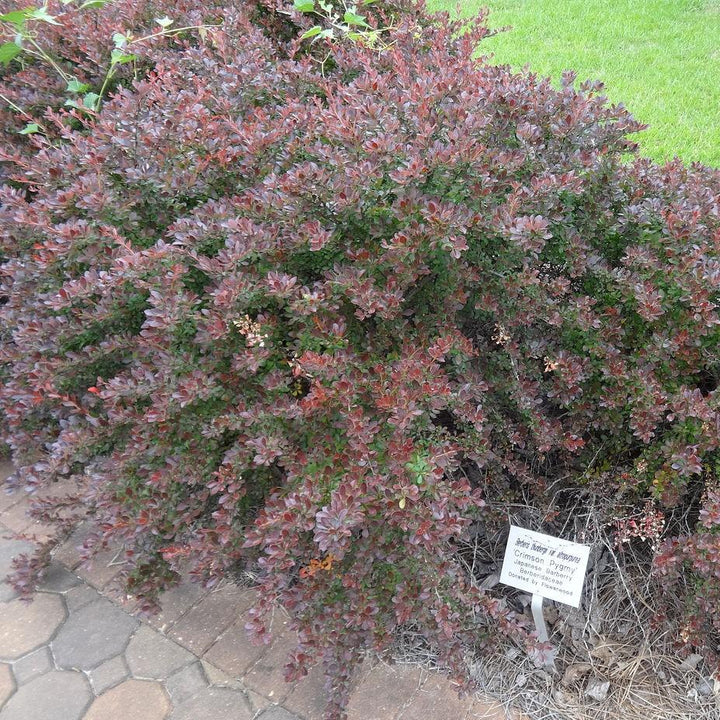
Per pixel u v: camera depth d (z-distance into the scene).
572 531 2.28
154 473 2.00
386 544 1.94
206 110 2.41
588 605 2.16
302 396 2.17
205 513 2.24
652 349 2.09
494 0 7.39
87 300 2.13
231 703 2.08
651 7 6.88
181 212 2.37
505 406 2.36
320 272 2.21
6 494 2.94
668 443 2.03
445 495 1.82
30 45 3.34
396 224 2.07
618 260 2.40
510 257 2.14
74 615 2.39
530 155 2.31
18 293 2.46
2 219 2.51
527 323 2.16
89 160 2.26
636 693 1.97
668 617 2.07
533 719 1.96
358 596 1.90
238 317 1.98
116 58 2.94
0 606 2.44
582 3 7.11
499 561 2.29
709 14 6.64
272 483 2.21
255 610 1.83
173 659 2.22
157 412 1.93
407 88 2.44
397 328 2.15
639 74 5.61
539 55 6.06
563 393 2.16
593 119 2.47
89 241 2.11
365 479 1.83
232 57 3.07
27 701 2.12
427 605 1.87
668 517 2.26
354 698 2.04
